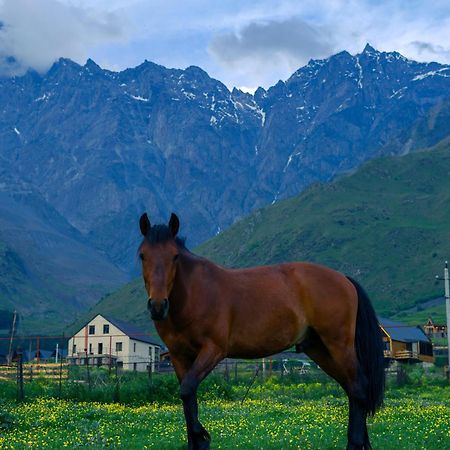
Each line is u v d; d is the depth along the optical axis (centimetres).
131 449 1413
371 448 1277
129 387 3344
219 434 1631
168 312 1176
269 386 4891
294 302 1263
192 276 1191
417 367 8425
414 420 1941
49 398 3266
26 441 1595
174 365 1218
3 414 1989
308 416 2133
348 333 1289
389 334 10281
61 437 1684
